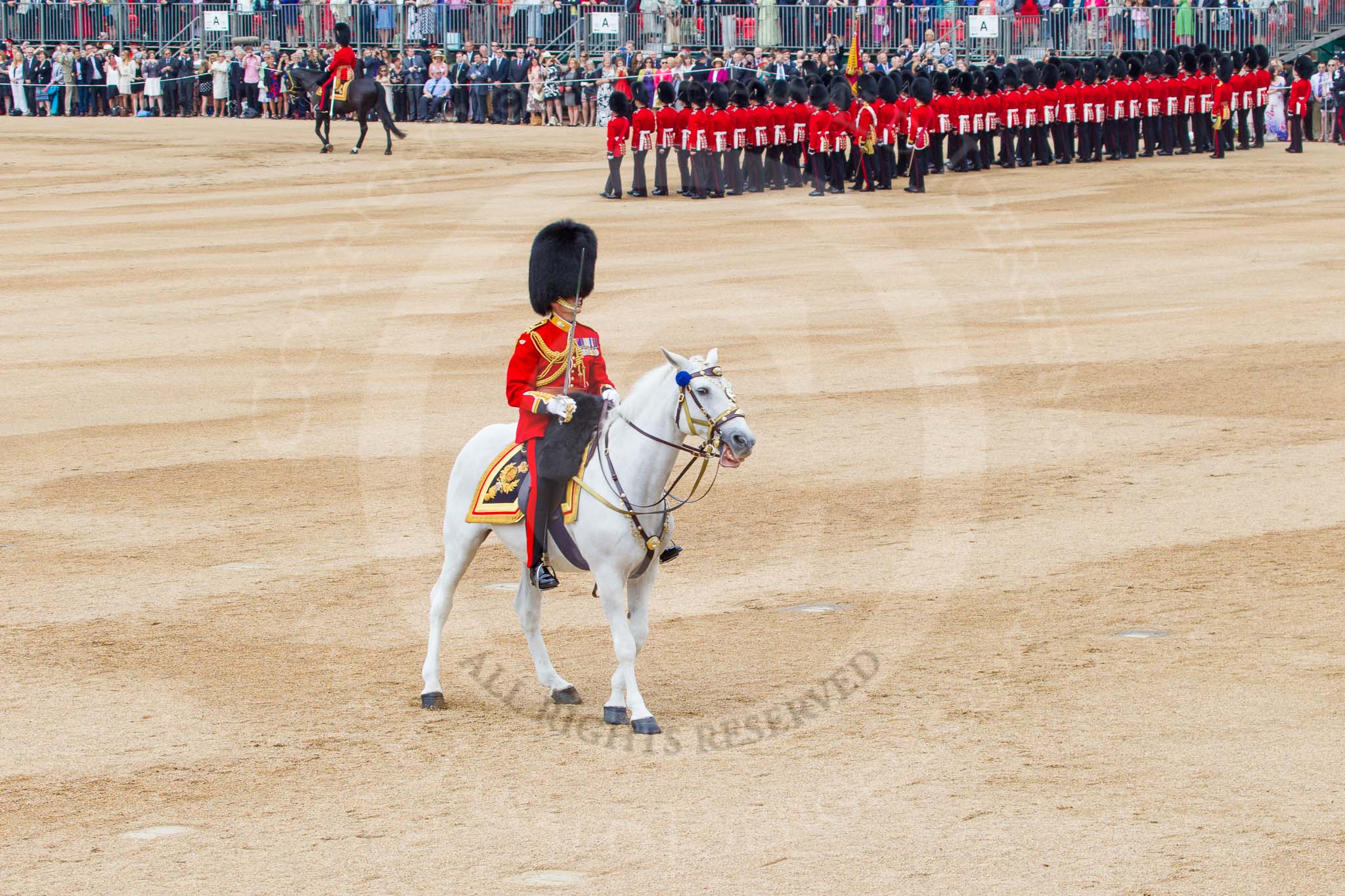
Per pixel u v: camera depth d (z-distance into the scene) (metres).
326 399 59.28
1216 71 159.50
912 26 172.88
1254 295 80.31
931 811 25.83
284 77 195.62
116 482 48.47
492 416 56.16
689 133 88.88
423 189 121.75
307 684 32.66
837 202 78.44
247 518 44.66
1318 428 52.75
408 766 28.28
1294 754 27.91
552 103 181.88
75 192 128.50
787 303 76.38
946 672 32.47
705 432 28.06
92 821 26.08
